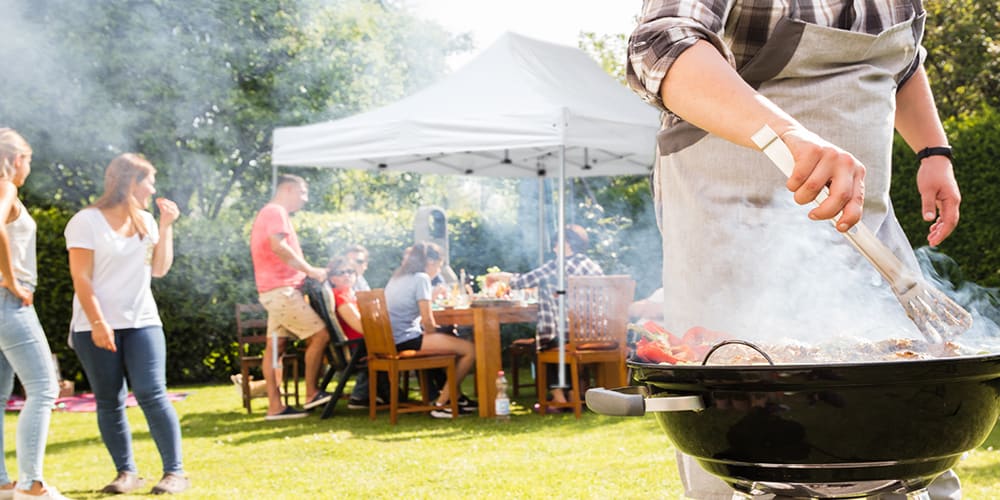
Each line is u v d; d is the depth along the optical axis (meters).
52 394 3.36
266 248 6.15
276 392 6.20
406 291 6.03
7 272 3.22
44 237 8.54
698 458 1.16
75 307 3.67
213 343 9.00
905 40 1.49
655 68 1.16
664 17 1.22
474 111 6.05
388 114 6.39
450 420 5.82
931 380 0.99
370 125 6.32
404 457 4.51
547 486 3.68
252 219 12.80
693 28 1.17
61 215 8.73
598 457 4.27
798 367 0.98
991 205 7.21
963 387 1.02
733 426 1.06
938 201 1.67
